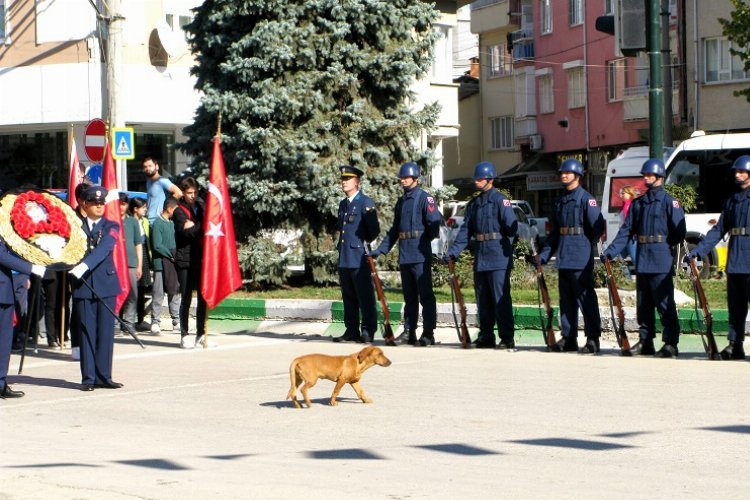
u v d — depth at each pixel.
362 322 15.98
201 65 23.56
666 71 37.00
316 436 9.28
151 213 19.33
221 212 15.68
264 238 22.67
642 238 13.98
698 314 14.86
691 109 42.56
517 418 9.87
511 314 14.97
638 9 15.03
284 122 22.64
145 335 17.58
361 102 23.06
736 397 10.74
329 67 22.59
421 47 23.75
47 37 32.06
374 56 23.19
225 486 7.41
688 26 42.50
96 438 9.40
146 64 32.09
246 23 23.02
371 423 9.80
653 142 15.07
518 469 7.85
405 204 15.52
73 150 17.72
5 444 9.19
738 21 33.81
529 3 55.34
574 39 51.97
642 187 31.70
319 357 10.77
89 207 12.38
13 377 13.28
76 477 7.78
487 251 14.91
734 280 13.54
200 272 15.75
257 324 18.67
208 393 11.70
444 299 19.33
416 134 23.77
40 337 17.67
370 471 7.86
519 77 55.97
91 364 12.14
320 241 22.95
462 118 60.56
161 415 10.46
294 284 23.48
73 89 31.81
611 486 7.27
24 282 15.22
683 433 9.05
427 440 8.99
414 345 15.58
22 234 11.83
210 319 19.47
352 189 15.91
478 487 7.29
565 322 14.63
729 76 41.47
